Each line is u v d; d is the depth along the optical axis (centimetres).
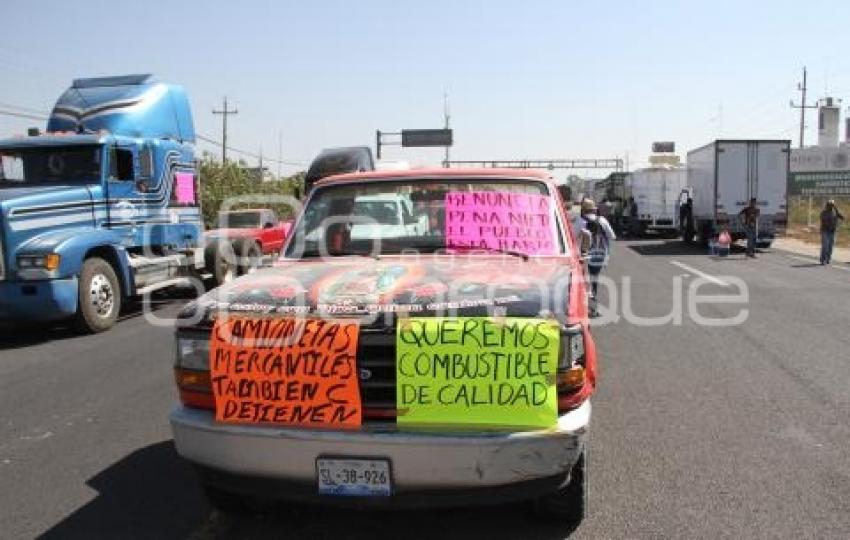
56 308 1063
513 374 353
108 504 477
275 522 444
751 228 2353
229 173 3422
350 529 432
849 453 540
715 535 412
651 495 468
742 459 529
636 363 829
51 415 681
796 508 446
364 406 361
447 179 544
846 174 5238
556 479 362
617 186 4344
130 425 644
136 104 1333
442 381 354
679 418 627
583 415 366
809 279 1667
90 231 1141
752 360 840
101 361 913
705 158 2780
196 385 385
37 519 456
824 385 729
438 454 345
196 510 465
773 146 2627
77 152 1217
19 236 1066
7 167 1221
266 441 359
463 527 430
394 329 359
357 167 2503
